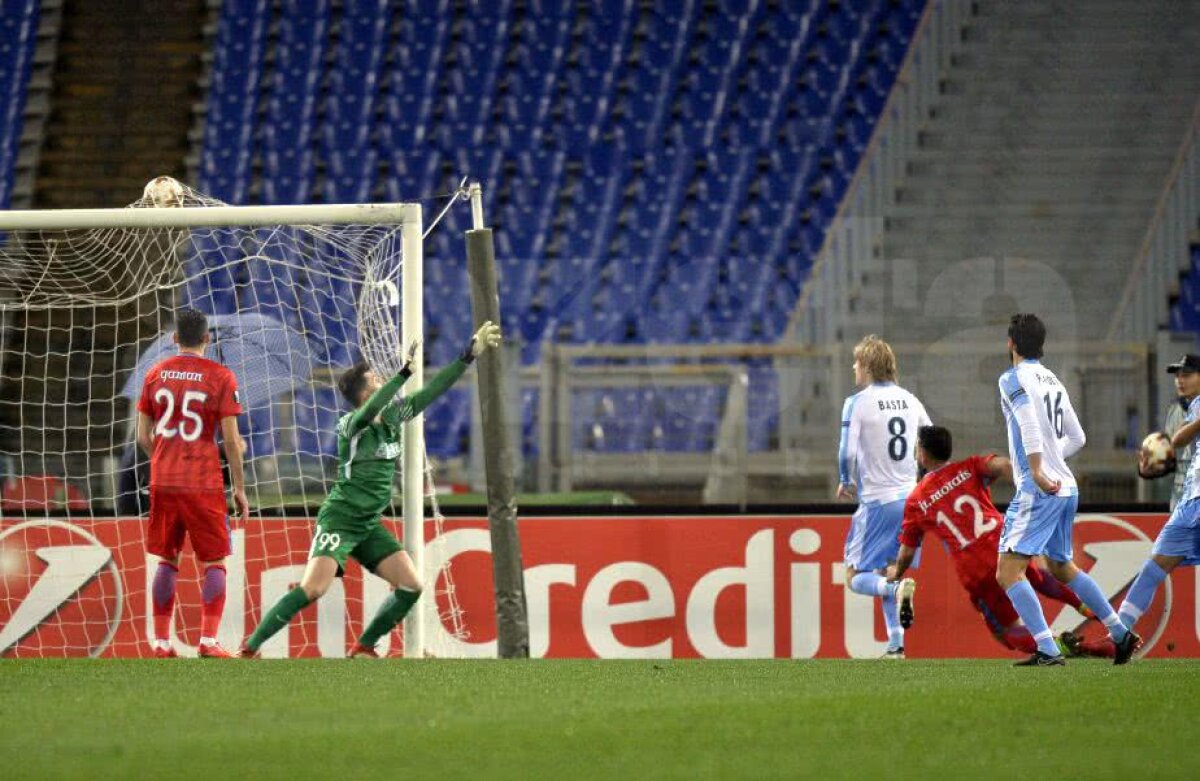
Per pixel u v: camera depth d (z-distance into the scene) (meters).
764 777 12.03
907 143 59.62
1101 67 60.56
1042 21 61.16
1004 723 15.16
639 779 11.95
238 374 32.97
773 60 62.84
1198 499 24.84
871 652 30.83
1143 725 15.02
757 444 40.75
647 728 14.77
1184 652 30.44
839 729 14.70
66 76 65.19
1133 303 53.88
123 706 16.53
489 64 63.94
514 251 59.66
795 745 13.70
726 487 40.22
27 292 38.84
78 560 30.41
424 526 30.81
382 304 29.73
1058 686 18.84
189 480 25.44
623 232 59.66
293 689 18.41
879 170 59.47
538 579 31.12
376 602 30.12
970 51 60.91
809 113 61.78
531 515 31.41
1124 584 30.83
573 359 41.03
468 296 52.62
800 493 40.50
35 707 16.45
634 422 40.78
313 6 65.75
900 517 28.61
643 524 31.16
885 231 58.25
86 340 48.75
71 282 41.09
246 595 30.25
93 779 11.92
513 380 39.66
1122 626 23.09
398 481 30.83
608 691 18.27
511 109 62.97
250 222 27.95
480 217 28.17
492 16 64.81
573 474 40.69
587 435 40.78
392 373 29.31
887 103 61.31
